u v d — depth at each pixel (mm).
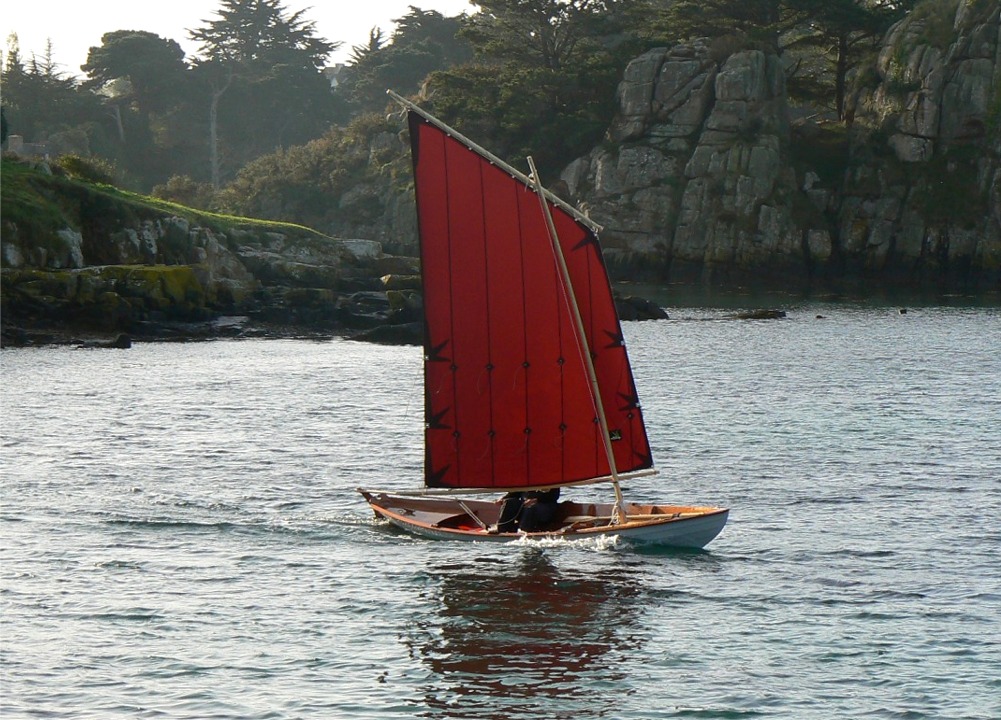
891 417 104125
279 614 51844
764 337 180125
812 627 50125
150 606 52750
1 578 56344
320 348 167875
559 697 43531
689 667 46156
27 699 42875
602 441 62719
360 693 43844
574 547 61812
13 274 171875
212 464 83688
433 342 62406
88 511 69312
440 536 63844
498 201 61406
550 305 61812
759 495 74188
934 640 48594
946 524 66562
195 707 42438
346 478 79438
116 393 118938
